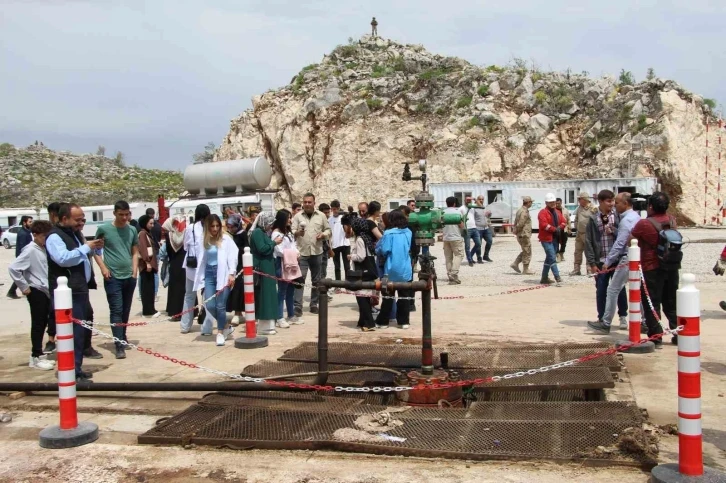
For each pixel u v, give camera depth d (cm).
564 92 4803
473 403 624
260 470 488
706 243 2570
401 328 1038
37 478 486
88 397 688
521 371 714
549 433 529
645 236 842
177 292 1163
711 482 417
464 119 4703
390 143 4769
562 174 4306
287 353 825
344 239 1432
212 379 746
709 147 4259
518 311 1163
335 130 4947
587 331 968
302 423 570
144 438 547
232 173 3500
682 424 428
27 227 1531
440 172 4475
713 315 1073
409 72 5522
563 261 2059
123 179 9344
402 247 1021
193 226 1046
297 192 4966
